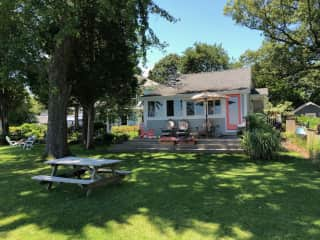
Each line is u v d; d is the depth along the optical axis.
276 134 10.77
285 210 4.79
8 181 7.58
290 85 23.70
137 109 24.50
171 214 4.71
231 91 15.46
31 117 40.06
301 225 4.15
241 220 4.37
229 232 3.95
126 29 12.76
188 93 16.39
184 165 9.46
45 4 8.67
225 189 6.22
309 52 18.88
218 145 12.48
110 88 14.60
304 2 16.92
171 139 13.45
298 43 18.64
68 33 9.34
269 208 4.90
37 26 9.17
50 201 5.60
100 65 13.41
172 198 5.61
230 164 9.49
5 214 4.94
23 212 5.00
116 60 13.90
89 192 5.83
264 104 26.25
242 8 18.67
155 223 4.34
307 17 17.20
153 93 17.48
